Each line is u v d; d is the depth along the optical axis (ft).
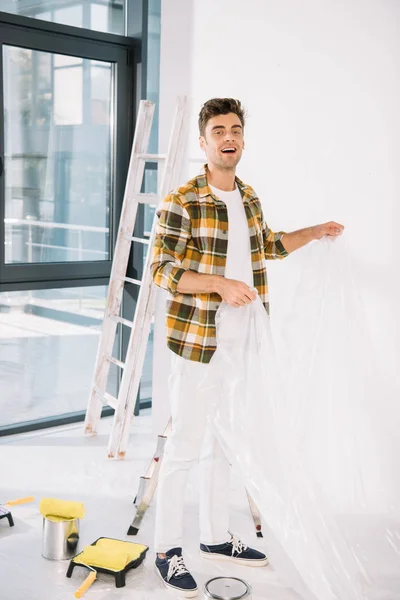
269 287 11.50
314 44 10.87
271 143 11.59
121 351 15.61
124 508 11.18
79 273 14.73
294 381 9.86
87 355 15.26
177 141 12.60
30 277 14.05
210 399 8.88
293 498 8.56
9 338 14.12
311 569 8.34
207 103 8.77
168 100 13.20
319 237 9.87
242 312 8.87
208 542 9.64
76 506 9.82
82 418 15.08
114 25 14.71
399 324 10.26
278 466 8.68
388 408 10.28
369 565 8.76
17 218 13.79
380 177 10.28
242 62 11.89
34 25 13.42
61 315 14.71
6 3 13.16
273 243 9.75
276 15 11.32
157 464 10.43
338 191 10.79
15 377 14.34
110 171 15.05
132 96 15.02
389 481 10.09
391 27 9.96
